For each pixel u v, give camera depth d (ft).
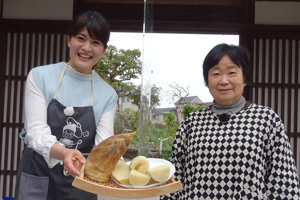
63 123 5.29
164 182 3.92
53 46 12.66
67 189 5.22
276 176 4.67
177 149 5.52
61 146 4.61
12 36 12.66
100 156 4.01
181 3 12.75
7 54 12.69
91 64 5.32
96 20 5.06
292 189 4.59
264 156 4.79
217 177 4.81
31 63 12.74
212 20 12.75
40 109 5.11
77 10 12.54
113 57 16.39
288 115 12.52
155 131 15.92
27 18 12.55
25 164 5.30
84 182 3.67
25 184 5.20
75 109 5.36
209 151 4.98
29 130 4.98
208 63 5.20
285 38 12.39
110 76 16.74
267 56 12.51
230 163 4.78
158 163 4.70
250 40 12.48
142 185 3.81
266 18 12.44
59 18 12.58
